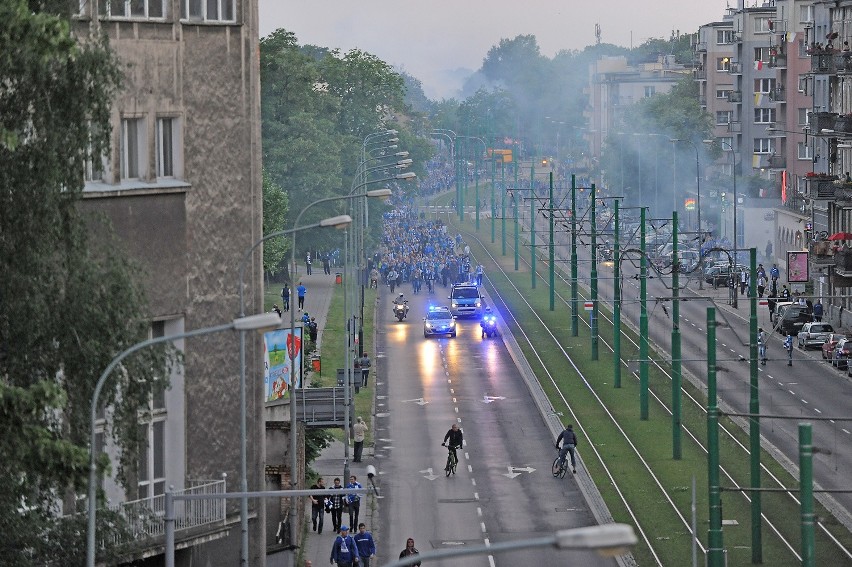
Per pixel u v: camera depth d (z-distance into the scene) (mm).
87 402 88312
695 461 180000
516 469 180625
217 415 122750
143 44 115375
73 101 87625
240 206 123125
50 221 86688
